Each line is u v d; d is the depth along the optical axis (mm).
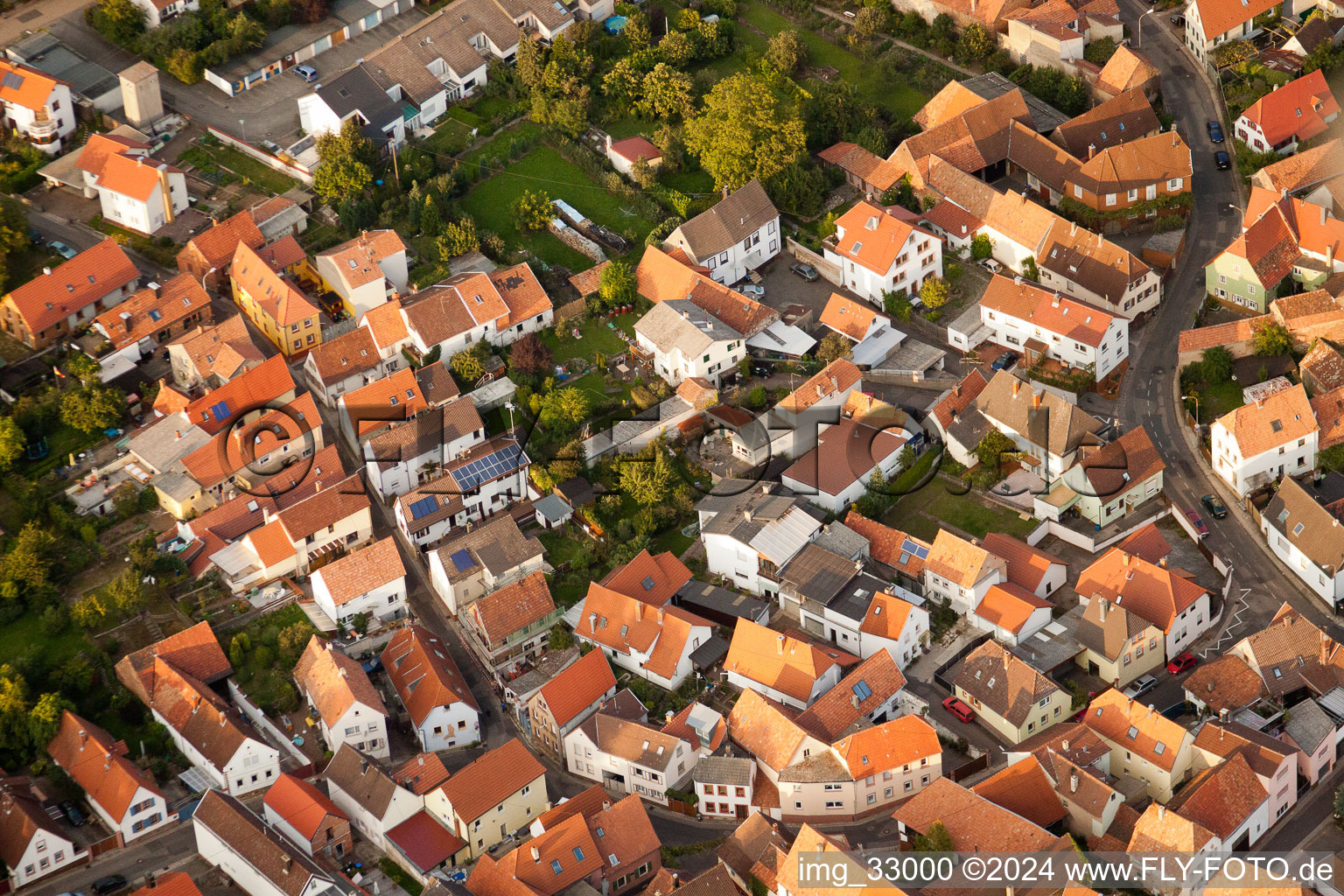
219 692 187625
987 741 179000
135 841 173000
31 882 168375
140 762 180250
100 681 186625
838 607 188250
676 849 172375
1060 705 179500
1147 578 186250
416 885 168750
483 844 171875
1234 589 193500
